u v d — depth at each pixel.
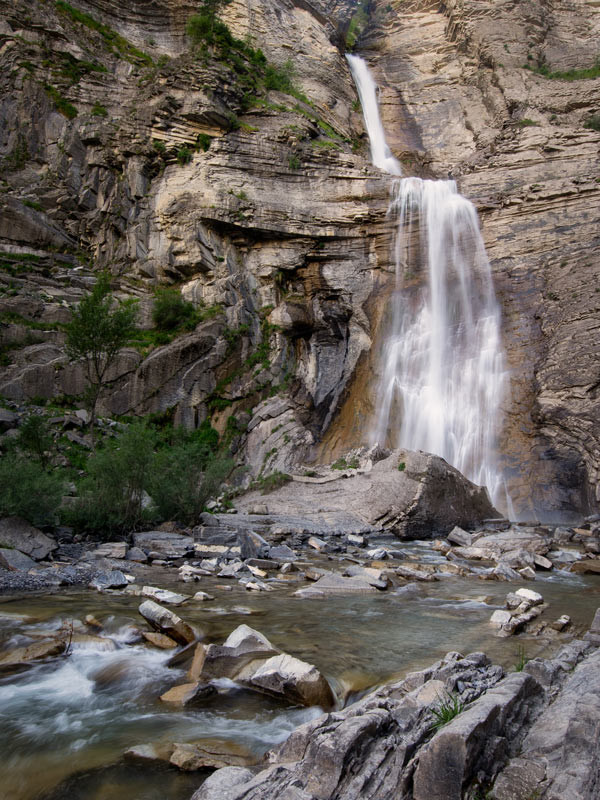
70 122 34.09
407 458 19.00
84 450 21.50
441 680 5.37
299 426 27.88
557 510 23.28
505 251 32.91
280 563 13.01
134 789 4.44
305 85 44.94
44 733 5.30
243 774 4.18
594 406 24.66
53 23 35.78
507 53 47.06
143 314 29.19
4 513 12.63
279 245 32.94
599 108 41.62
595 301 27.92
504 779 3.82
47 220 32.25
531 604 9.64
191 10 41.34
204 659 6.36
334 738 4.12
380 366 31.27
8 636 7.39
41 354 25.12
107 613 8.34
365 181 34.50
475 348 30.22
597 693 4.72
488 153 37.75
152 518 15.93
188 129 33.12
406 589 11.11
